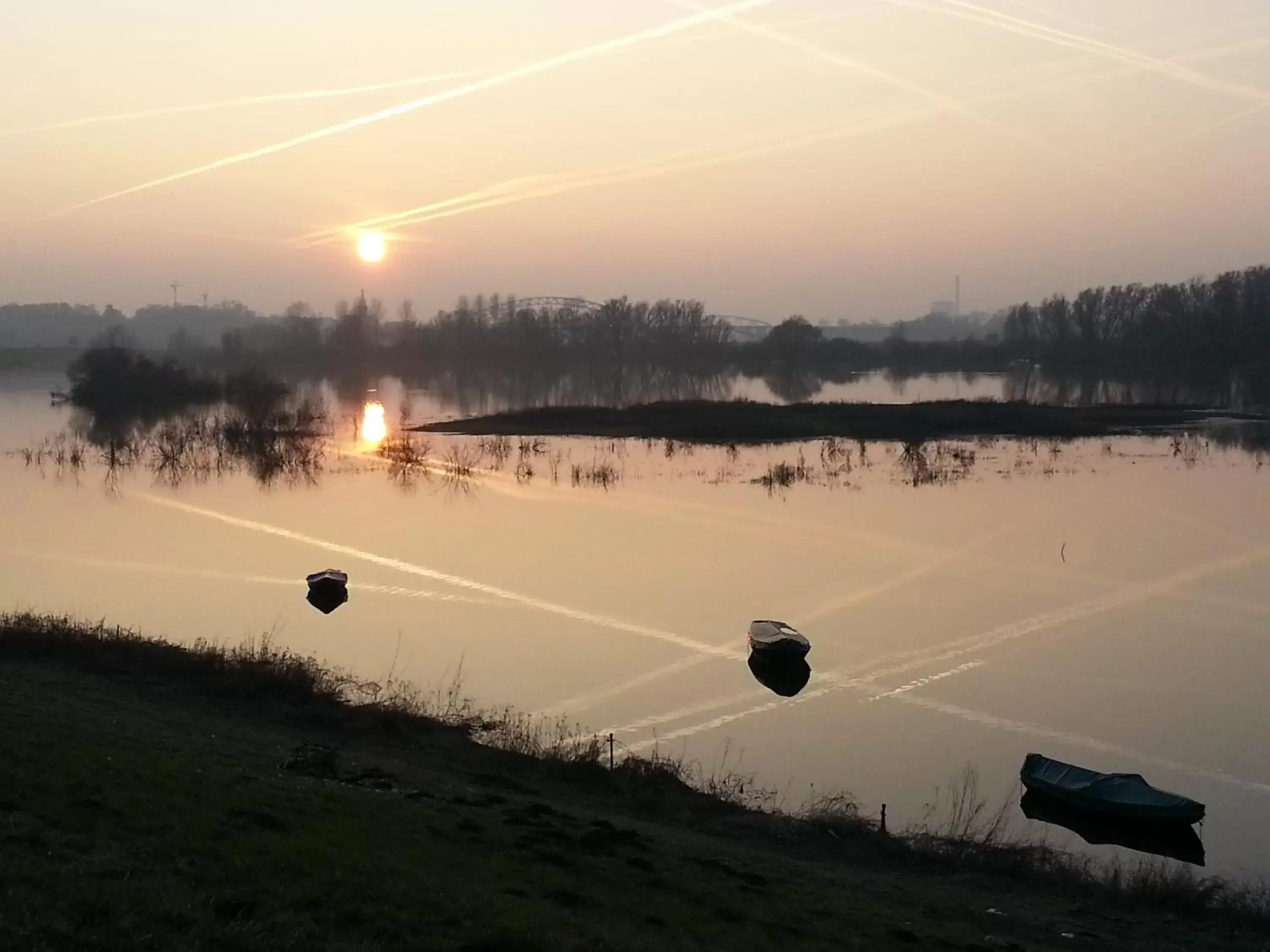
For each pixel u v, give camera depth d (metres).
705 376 170.75
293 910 10.48
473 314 194.00
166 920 9.62
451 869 12.68
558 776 20.70
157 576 38.19
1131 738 24.28
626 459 67.62
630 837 15.95
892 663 29.05
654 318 194.25
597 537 44.44
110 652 25.22
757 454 69.88
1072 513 48.97
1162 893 16.77
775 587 36.31
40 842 10.88
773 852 17.84
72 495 55.56
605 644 30.44
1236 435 77.00
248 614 33.22
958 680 27.72
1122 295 162.25
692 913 12.99
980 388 133.62
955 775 22.17
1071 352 159.50
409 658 29.00
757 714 25.33
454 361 190.88
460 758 21.23
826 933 13.25
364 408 108.81
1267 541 43.06
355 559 40.62
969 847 18.53
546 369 188.00
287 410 95.62
